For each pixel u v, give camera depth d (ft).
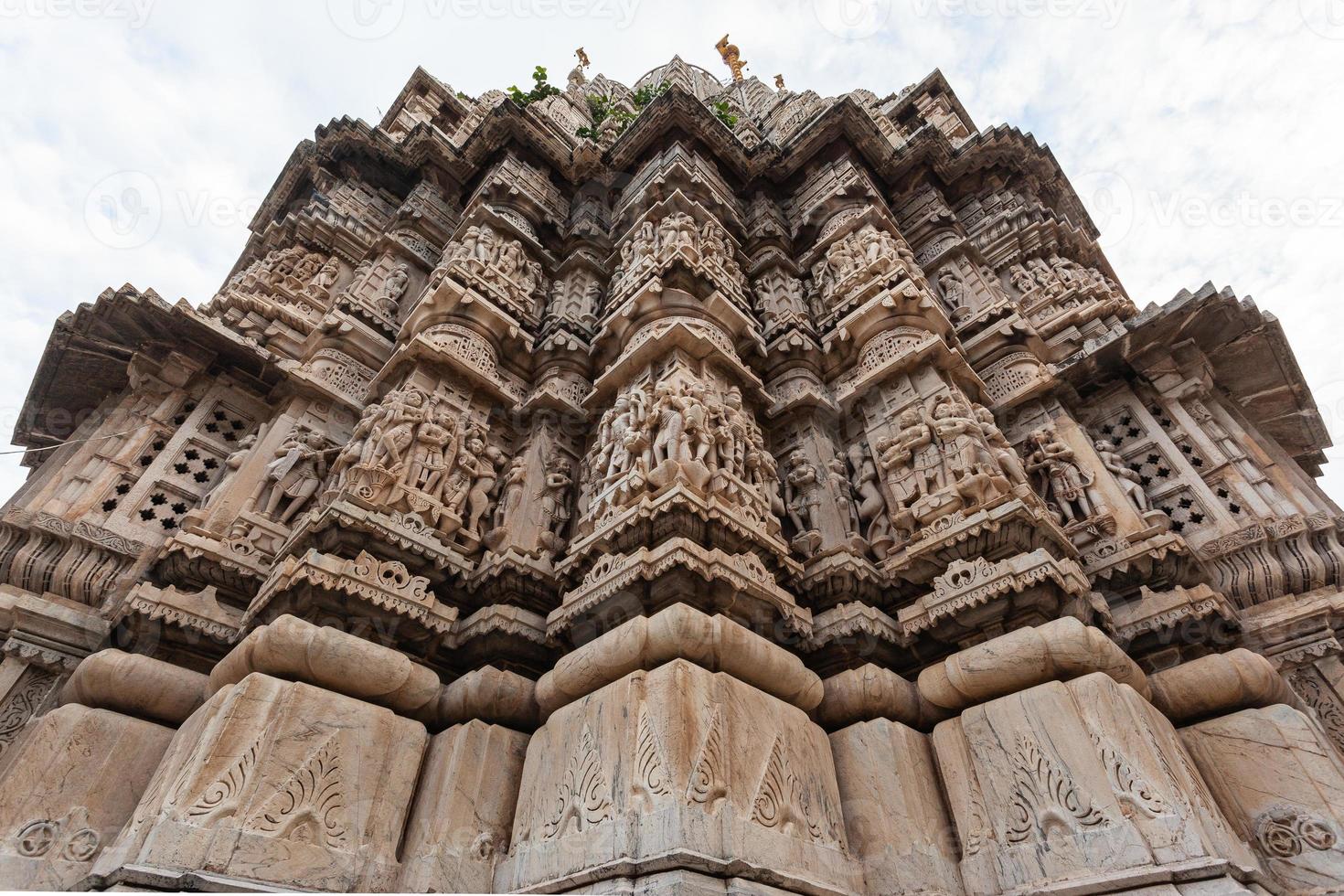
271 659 11.71
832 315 25.21
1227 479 18.97
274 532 16.52
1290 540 16.17
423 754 12.66
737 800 10.11
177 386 20.20
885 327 22.49
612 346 23.73
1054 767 10.90
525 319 25.29
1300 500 18.04
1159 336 21.68
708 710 10.85
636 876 8.92
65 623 14.48
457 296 22.74
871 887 10.96
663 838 9.11
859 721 13.37
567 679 12.76
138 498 17.31
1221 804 11.66
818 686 13.46
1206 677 12.85
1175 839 9.38
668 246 24.81
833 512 18.26
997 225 33.35
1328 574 15.43
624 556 14.14
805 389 21.90
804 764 11.76
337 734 11.44
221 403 20.59
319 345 23.17
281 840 9.92
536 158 36.19
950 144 38.37
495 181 31.76
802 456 20.04
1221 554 16.71
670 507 14.08
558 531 18.35
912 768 12.19
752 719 11.50
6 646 13.83
